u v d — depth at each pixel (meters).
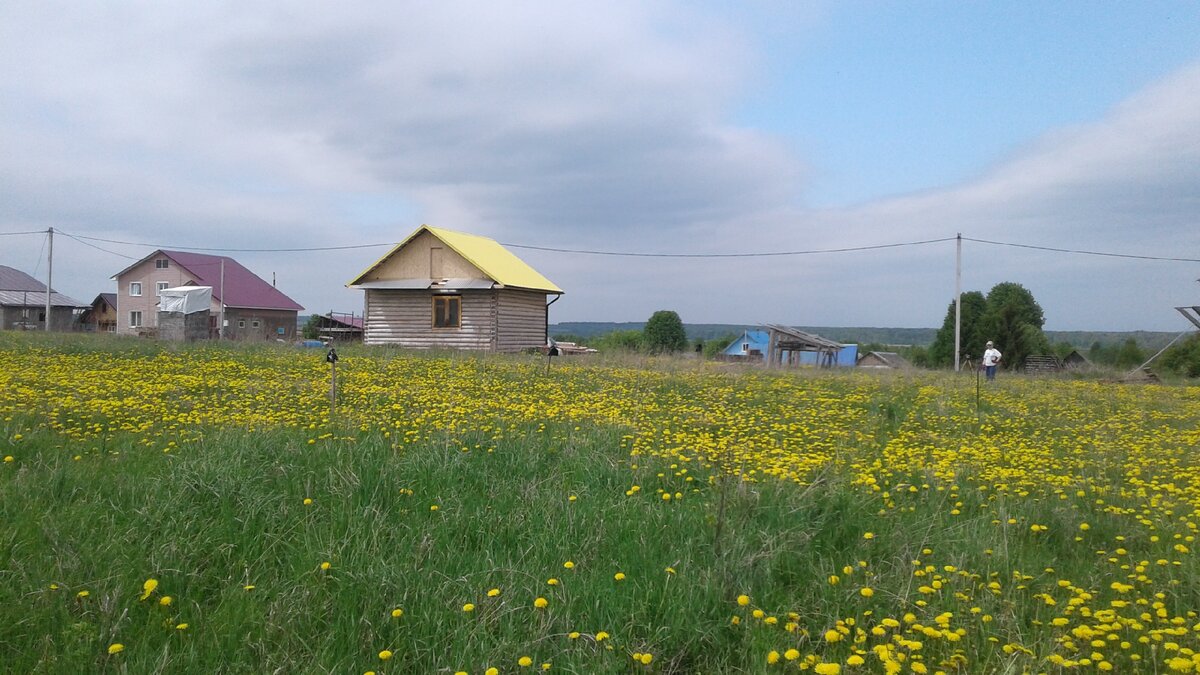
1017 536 5.41
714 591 4.24
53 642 3.77
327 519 5.40
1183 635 3.89
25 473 6.09
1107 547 5.37
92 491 5.76
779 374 20.08
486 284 28.09
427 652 3.84
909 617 3.86
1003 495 6.30
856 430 10.33
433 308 29.23
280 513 5.42
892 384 17.28
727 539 4.87
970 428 11.01
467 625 4.01
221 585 4.54
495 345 28.42
